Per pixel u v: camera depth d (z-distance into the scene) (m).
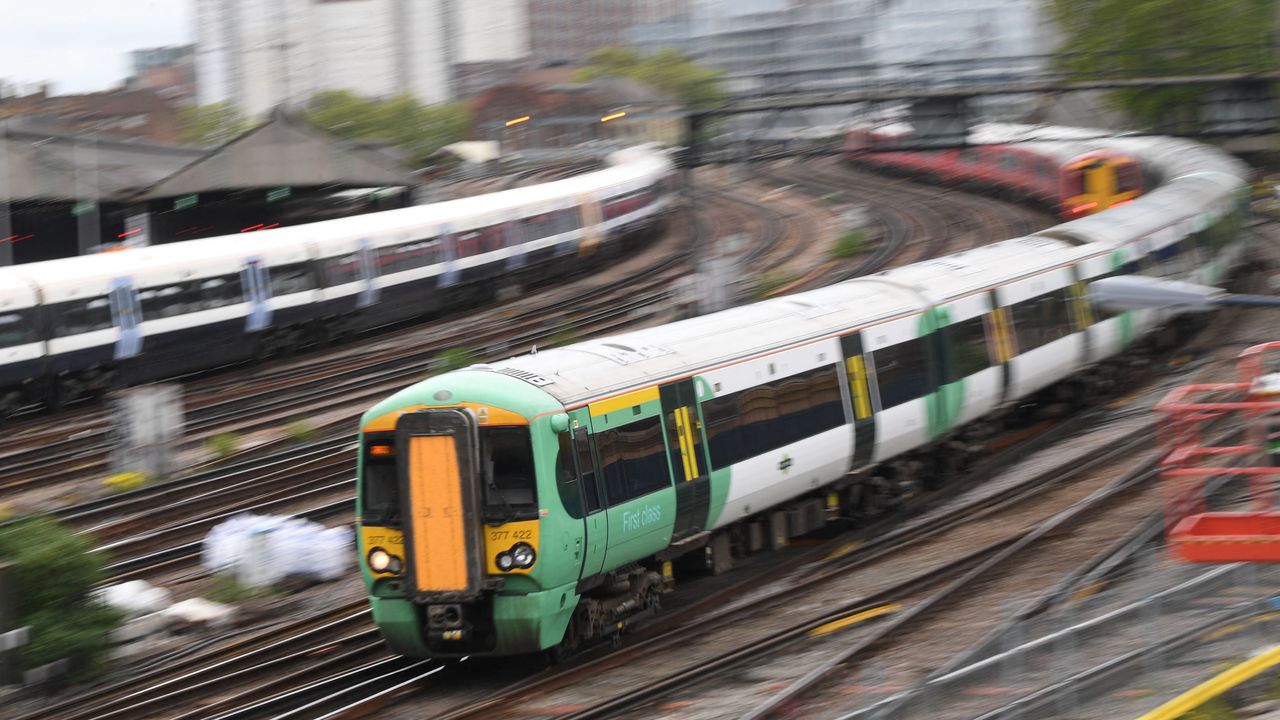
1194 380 101.19
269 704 50.78
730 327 66.12
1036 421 95.81
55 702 54.03
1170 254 110.19
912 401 74.50
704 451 59.91
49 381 109.75
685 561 64.88
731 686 50.66
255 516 75.94
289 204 169.00
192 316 119.38
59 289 109.12
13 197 154.25
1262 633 44.56
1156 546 57.72
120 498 82.00
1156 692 40.84
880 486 74.31
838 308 72.75
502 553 51.00
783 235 197.50
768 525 66.94
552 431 51.62
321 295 131.62
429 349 130.25
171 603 65.25
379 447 52.84
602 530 53.38
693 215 136.38
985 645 40.34
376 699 50.31
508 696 50.09
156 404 89.06
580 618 54.34
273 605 64.75
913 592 61.00
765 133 131.62
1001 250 92.25
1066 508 71.94
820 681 47.75
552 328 135.50
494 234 154.88
